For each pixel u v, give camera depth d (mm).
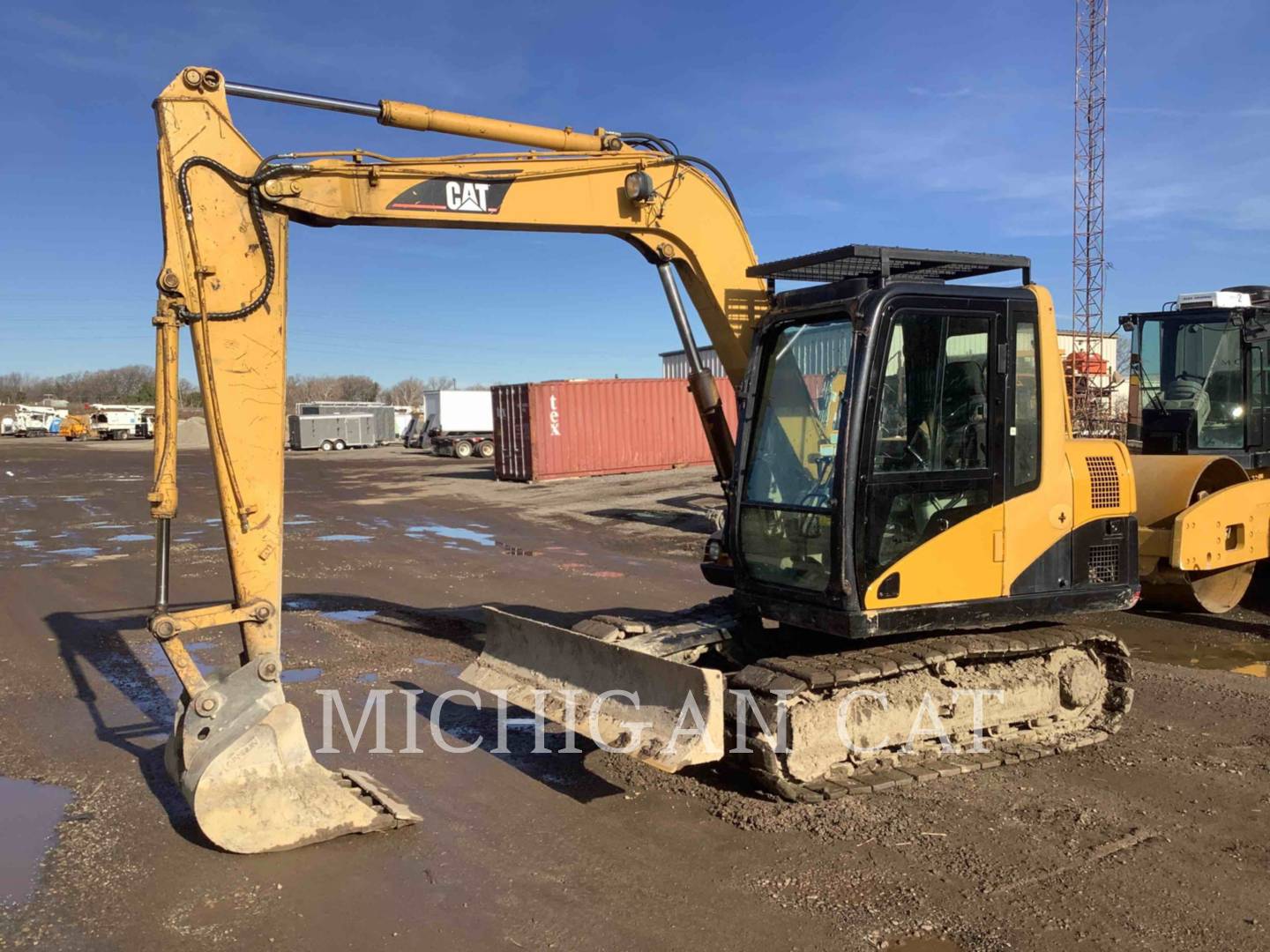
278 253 4410
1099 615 9117
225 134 4273
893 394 4719
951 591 4902
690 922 3660
